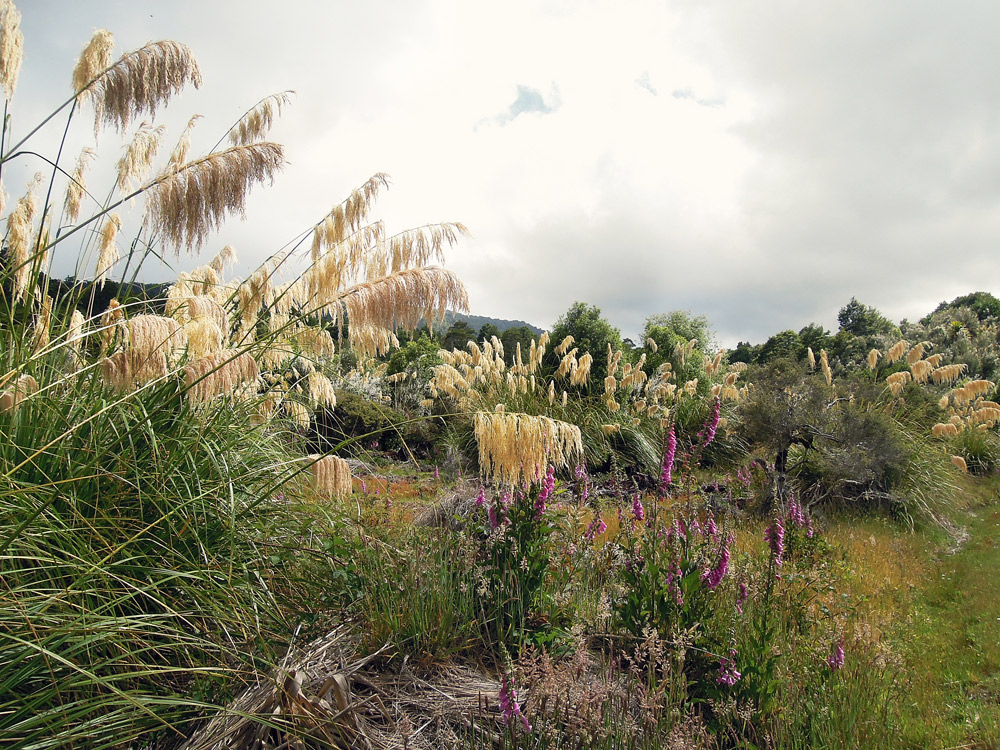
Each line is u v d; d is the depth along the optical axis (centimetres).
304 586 371
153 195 387
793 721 312
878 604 552
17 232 373
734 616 367
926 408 1427
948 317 4525
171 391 356
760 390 1145
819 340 4041
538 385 1327
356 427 1152
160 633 274
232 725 250
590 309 2131
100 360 274
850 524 883
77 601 280
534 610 372
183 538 324
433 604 356
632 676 320
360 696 291
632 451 1126
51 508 289
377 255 455
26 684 250
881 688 375
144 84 421
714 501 789
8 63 378
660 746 262
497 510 402
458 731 280
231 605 314
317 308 421
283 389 486
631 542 421
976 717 379
